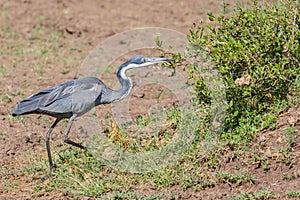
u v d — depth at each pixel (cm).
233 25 1758
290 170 1535
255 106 1733
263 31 1723
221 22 1819
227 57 1703
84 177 1605
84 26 3073
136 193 1507
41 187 1577
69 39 2948
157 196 1473
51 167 1638
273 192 1465
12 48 2822
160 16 3195
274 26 1758
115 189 1540
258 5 1941
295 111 1703
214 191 1505
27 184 1616
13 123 1998
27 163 1731
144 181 1570
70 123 1653
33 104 1592
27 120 2020
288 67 1742
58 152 1762
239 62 1728
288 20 1770
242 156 1591
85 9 3322
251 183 1512
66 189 1554
